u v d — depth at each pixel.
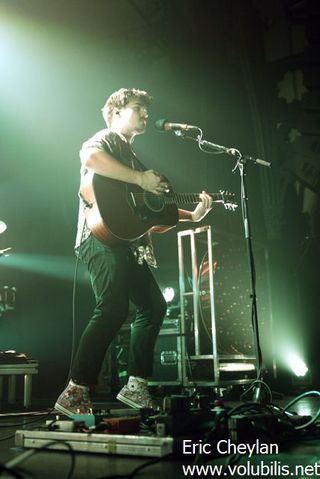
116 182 2.46
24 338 7.07
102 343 2.29
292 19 7.28
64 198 7.43
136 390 2.47
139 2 6.48
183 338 4.80
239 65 6.93
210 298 4.76
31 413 3.39
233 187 6.69
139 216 2.48
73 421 1.91
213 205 6.66
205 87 6.92
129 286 2.50
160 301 2.58
